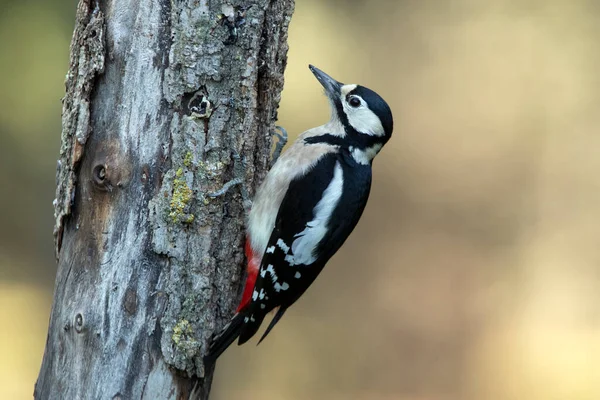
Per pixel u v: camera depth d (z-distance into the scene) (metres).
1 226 14.49
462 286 15.99
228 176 6.02
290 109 16.75
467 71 17.89
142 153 5.66
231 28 5.86
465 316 15.49
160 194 5.69
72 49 5.77
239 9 5.88
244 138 6.03
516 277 16.03
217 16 5.79
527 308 15.67
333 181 6.77
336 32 17.78
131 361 5.64
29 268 14.53
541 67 17.64
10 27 13.77
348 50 17.78
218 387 13.50
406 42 18.05
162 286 5.72
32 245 14.55
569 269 16.11
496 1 17.86
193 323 5.83
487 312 15.49
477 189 17.19
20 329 13.96
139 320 5.66
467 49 17.97
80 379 5.64
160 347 5.70
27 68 13.87
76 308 5.66
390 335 15.09
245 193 6.10
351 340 14.89
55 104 14.05
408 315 15.48
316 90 17.19
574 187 16.98
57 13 13.90
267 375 14.03
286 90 17.06
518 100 17.59
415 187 17.22
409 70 18.02
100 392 5.61
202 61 5.77
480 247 16.59
